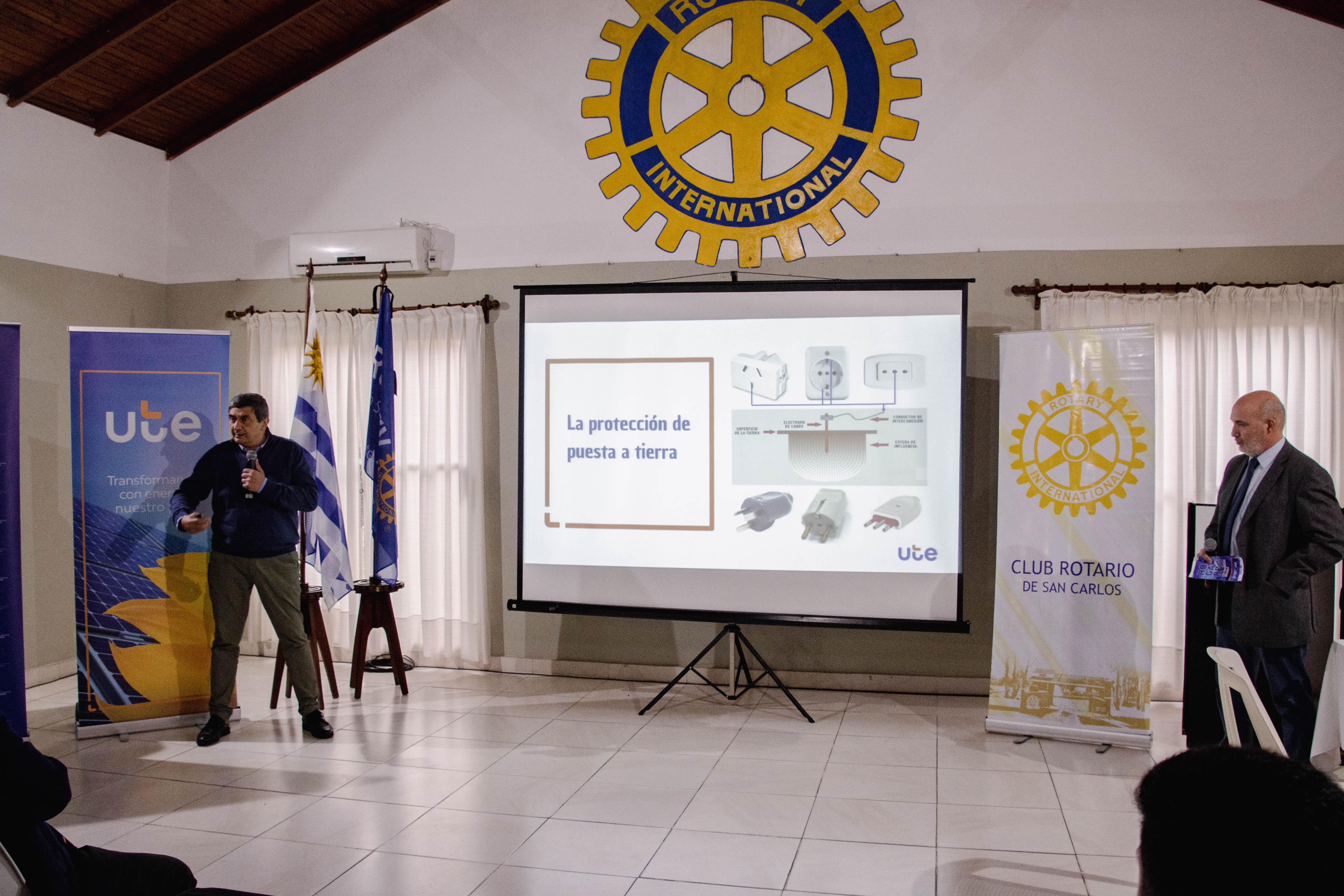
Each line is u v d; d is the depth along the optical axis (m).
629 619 4.92
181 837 2.97
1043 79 4.51
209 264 5.53
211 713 3.97
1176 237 4.43
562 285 4.53
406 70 5.17
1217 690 3.63
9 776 1.59
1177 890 0.55
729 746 3.85
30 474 4.83
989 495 4.56
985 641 4.57
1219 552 3.45
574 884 2.63
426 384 5.12
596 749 3.82
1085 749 3.78
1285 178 4.34
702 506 4.42
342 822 3.09
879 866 2.72
